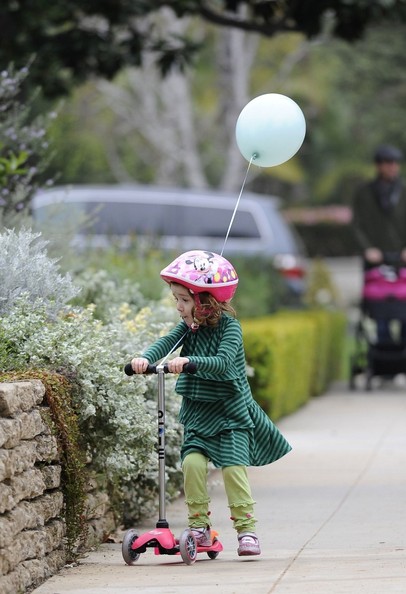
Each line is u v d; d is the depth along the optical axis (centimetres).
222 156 8775
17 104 2394
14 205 2217
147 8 3241
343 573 1388
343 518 1778
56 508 1434
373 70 7712
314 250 9500
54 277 1706
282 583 1338
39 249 1762
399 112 7931
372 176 9538
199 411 1497
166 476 1689
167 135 7550
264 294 3584
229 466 1473
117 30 3338
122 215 4159
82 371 1556
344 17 3281
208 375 1469
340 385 4012
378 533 1658
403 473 2177
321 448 2509
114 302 2261
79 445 1545
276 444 1514
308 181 10156
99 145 7956
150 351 1491
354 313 6288
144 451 1616
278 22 3303
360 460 2338
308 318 3578
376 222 3641
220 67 7788
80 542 1534
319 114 9338
